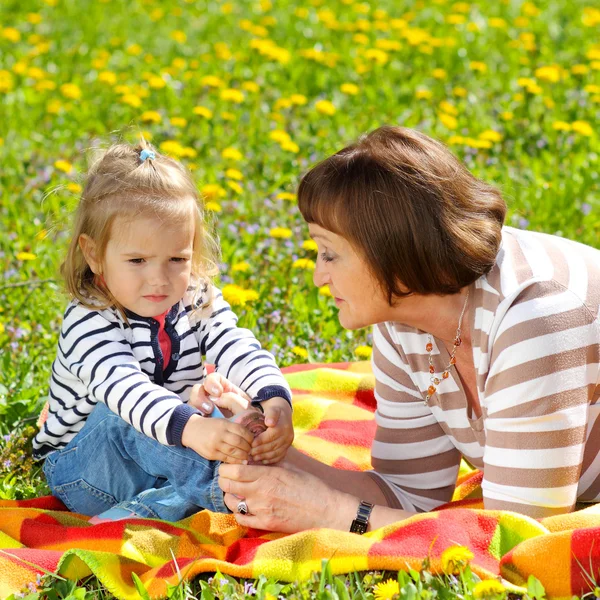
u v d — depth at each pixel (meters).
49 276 4.46
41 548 2.55
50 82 7.21
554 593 2.18
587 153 6.03
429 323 2.49
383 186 2.32
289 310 4.16
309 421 3.45
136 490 2.87
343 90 6.71
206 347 2.98
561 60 8.02
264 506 2.54
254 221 5.11
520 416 2.31
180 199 2.74
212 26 9.75
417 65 7.86
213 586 2.25
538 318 2.30
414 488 2.79
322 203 2.37
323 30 9.11
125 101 6.50
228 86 7.54
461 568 2.19
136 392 2.61
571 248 2.52
